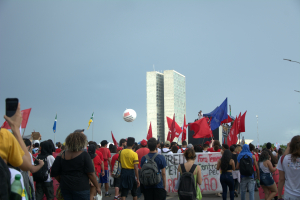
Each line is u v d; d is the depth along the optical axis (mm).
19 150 3645
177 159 12742
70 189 5363
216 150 12773
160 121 191000
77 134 5547
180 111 195875
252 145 13570
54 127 23062
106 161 12922
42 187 8375
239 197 12609
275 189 9211
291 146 5145
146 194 6844
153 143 6988
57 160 5590
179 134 19328
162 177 6941
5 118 3811
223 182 9141
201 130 16531
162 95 195750
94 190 9117
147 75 191000
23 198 3676
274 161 10625
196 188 6820
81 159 5438
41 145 8477
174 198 12125
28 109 9477
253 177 8945
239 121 16859
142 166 6785
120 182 8828
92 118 19312
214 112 17016
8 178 3207
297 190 4945
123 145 13609
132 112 17797
